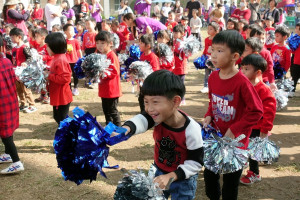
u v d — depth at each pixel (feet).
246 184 11.36
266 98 10.00
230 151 7.56
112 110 15.44
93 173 5.17
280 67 19.47
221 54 7.56
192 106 20.62
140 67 15.57
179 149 6.36
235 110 7.87
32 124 17.89
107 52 14.92
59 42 13.20
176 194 6.95
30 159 13.69
